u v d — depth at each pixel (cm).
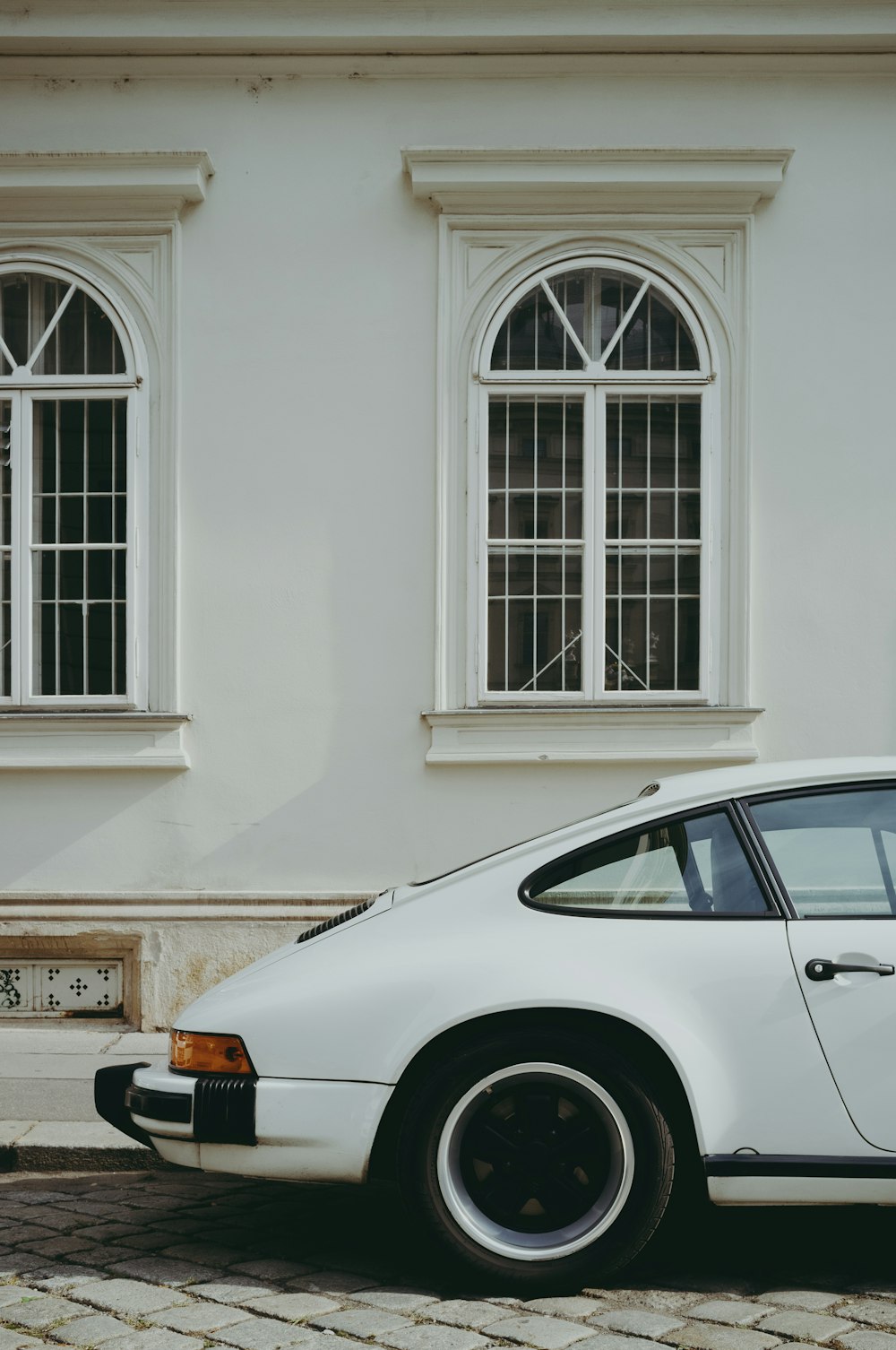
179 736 665
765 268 682
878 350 680
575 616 687
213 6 669
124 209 680
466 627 675
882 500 677
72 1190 440
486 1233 325
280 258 679
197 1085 334
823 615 675
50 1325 311
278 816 665
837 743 673
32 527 684
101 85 682
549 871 349
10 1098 519
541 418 687
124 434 687
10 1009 659
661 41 671
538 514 687
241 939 651
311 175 680
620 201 679
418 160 665
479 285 680
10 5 668
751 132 682
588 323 687
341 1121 327
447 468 675
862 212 682
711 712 665
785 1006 322
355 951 345
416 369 677
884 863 340
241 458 675
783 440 678
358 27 670
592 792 665
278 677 669
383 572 671
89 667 684
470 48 673
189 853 663
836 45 672
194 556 673
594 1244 321
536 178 669
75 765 659
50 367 688
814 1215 395
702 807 352
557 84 681
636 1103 321
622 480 686
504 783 665
